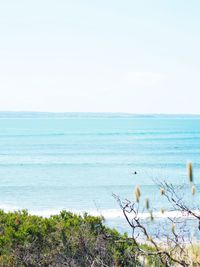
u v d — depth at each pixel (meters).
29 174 76.75
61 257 8.54
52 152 122.44
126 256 6.87
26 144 151.50
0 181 67.50
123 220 30.92
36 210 41.78
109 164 92.00
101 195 51.91
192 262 5.11
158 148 135.50
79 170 82.44
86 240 8.55
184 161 97.00
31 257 8.70
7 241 9.07
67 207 43.12
